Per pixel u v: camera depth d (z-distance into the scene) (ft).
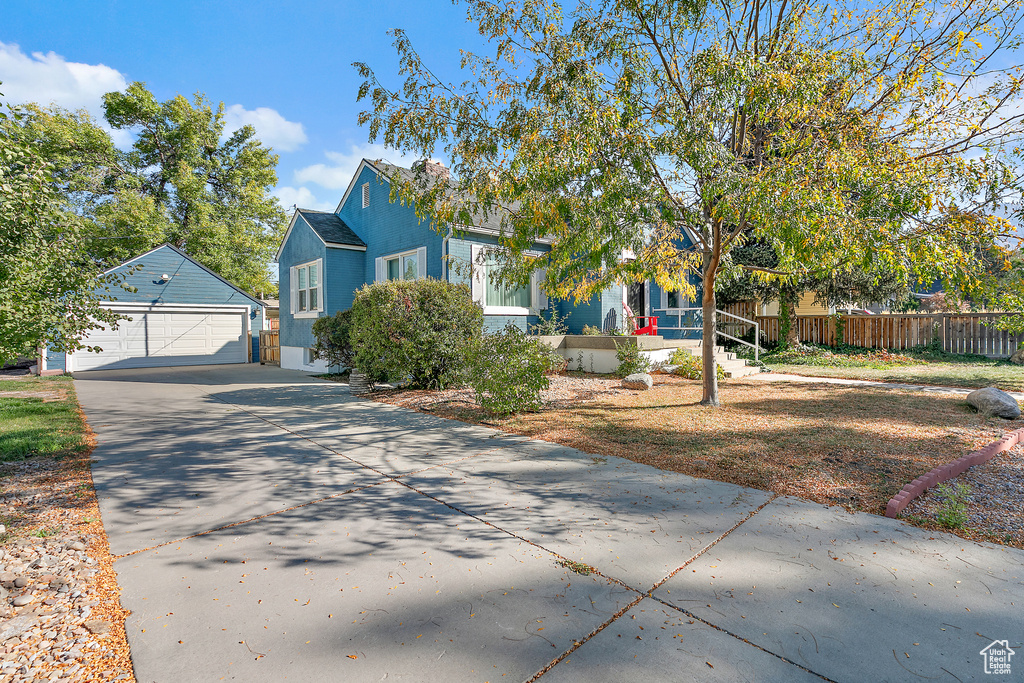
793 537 11.60
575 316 49.73
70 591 9.69
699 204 24.97
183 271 64.18
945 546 11.09
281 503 14.26
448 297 35.12
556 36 21.62
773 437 20.44
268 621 8.66
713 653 7.65
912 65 21.04
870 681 7.00
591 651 7.76
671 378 38.86
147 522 12.97
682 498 14.15
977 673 7.11
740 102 21.15
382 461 18.38
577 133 20.94
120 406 31.19
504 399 25.48
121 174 85.20
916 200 18.17
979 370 42.01
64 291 18.21
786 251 20.51
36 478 16.58
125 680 7.21
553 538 11.78
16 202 15.21
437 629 8.38
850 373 41.98
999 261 18.92
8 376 50.96
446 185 25.90
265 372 53.78
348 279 52.08
